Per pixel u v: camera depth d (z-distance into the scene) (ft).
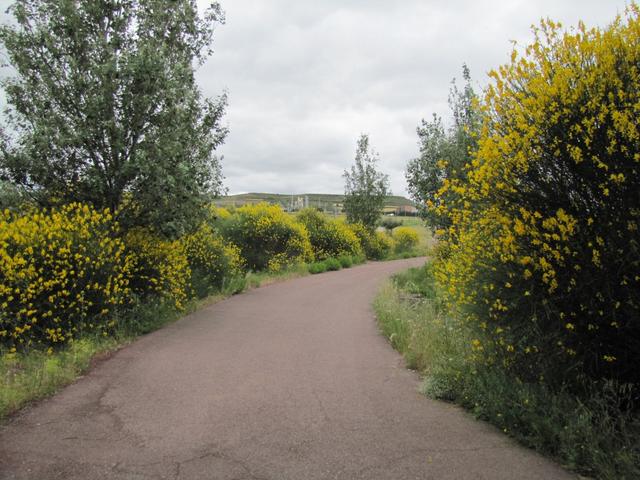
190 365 20.35
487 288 15.19
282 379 18.66
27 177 28.78
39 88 28.76
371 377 19.24
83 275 23.85
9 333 20.79
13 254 22.39
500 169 15.02
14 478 10.67
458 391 16.26
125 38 31.01
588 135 13.04
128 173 28.53
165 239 31.22
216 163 35.81
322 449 12.46
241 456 12.01
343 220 111.55
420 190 41.06
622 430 11.73
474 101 16.57
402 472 11.24
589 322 13.30
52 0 29.30
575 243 13.26
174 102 29.55
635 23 13.20
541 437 12.42
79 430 13.47
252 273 58.90
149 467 11.35
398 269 78.43
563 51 14.23
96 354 21.77
